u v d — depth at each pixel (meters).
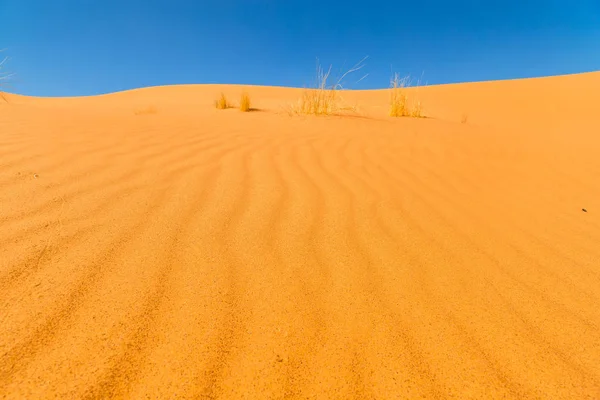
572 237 2.04
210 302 1.24
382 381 0.99
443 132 5.12
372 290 1.40
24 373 0.91
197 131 3.93
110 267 1.38
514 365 1.08
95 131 3.41
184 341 1.06
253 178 2.55
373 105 9.41
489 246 1.86
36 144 2.78
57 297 1.18
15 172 2.19
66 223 1.68
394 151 3.74
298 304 1.28
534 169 3.48
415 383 0.99
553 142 4.89
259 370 0.99
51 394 0.86
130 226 1.71
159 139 3.37
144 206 1.94
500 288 1.48
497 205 2.50
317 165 3.03
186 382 0.93
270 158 3.10
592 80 13.73
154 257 1.48
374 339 1.14
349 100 11.37
